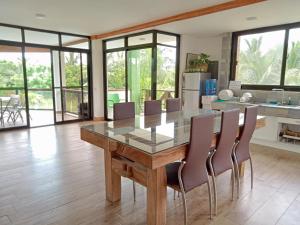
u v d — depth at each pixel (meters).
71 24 4.95
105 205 2.30
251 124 2.52
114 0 3.41
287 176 3.03
